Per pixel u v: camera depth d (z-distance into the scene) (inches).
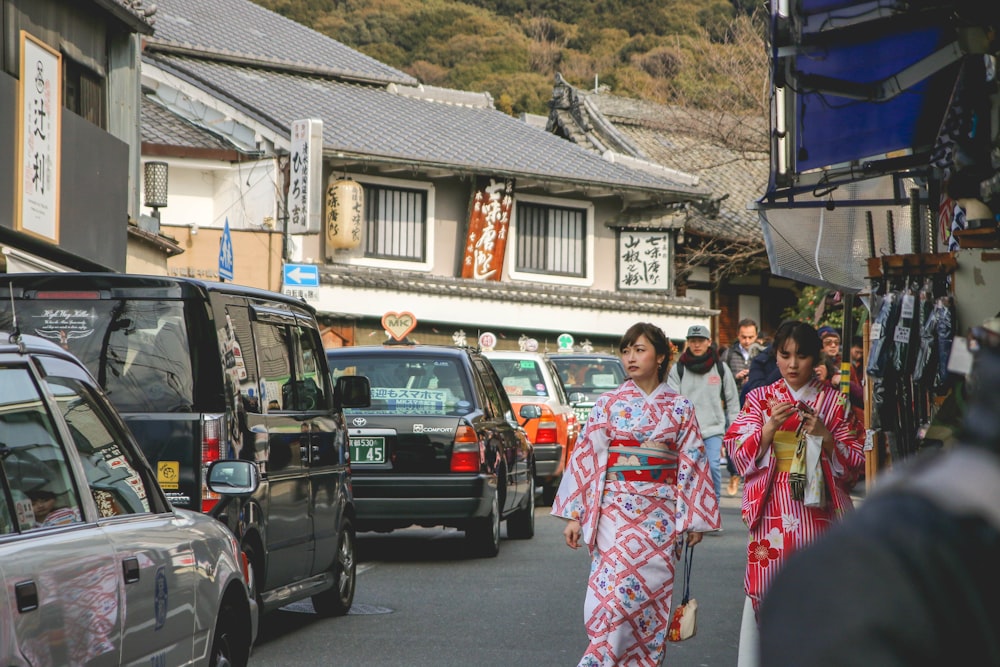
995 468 74.9
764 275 2310.5
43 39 991.0
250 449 433.1
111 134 1090.1
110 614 248.1
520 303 1846.7
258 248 1547.7
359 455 685.9
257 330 463.8
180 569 290.7
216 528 331.3
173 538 292.2
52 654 222.8
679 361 787.4
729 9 3538.4
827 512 351.6
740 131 2223.2
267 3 3730.3
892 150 435.8
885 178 498.6
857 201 501.0
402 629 502.9
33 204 927.7
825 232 532.4
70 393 269.1
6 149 892.0
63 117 986.1
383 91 2047.2
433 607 555.2
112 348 416.8
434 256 1831.9
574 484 368.5
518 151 1961.1
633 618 356.2
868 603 71.7
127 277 420.2
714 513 362.0
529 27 3914.9
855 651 71.1
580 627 506.3
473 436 687.1
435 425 686.5
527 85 3553.2
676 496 363.9
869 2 346.3
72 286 419.2
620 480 363.9
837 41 365.1
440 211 1843.0
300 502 480.7
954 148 381.1
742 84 2095.2
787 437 352.8
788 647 73.2
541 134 2122.3
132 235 1164.5
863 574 72.6
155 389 413.4
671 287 2041.1
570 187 1918.1
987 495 73.6
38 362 256.5
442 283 1769.2
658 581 358.3
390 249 1787.6
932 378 390.6
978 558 71.8
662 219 2042.3
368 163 1702.8
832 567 73.7
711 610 546.0
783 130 422.3
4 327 416.5
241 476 354.9
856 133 425.4
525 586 615.2
